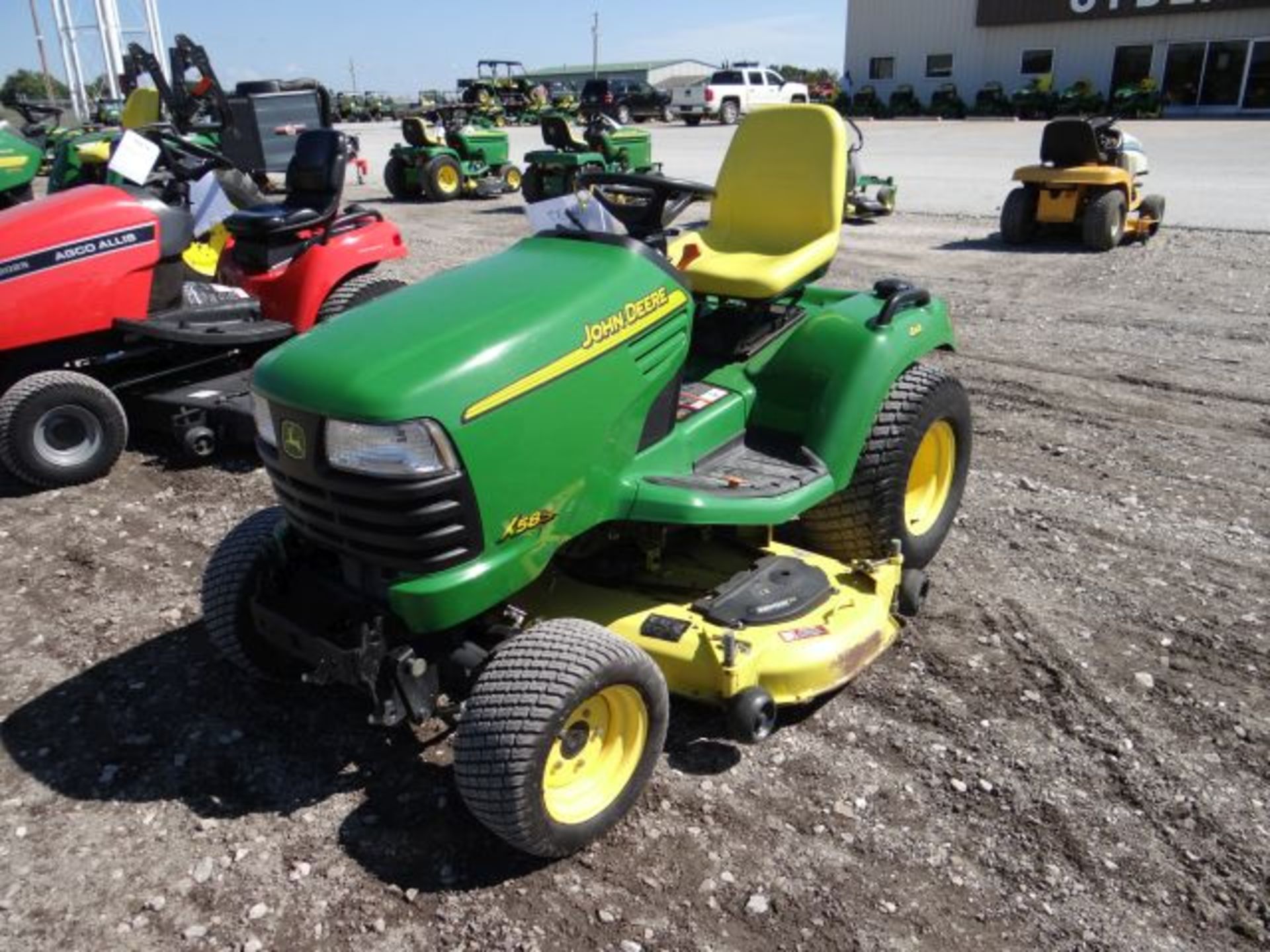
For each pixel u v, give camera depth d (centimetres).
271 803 291
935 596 392
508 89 3116
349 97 4584
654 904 255
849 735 315
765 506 310
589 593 329
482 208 1543
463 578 258
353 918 252
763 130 418
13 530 466
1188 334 736
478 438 253
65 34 3219
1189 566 411
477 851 273
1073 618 375
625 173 343
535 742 246
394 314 277
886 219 1291
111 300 516
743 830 279
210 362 562
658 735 280
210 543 452
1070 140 1056
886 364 357
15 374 511
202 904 257
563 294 283
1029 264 1003
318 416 253
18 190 1068
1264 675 340
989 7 3181
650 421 310
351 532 261
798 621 317
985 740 312
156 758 311
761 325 388
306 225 597
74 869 269
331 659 271
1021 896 256
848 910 252
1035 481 494
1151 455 523
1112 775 296
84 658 364
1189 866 264
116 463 545
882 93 3509
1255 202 1312
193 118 866
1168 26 2897
